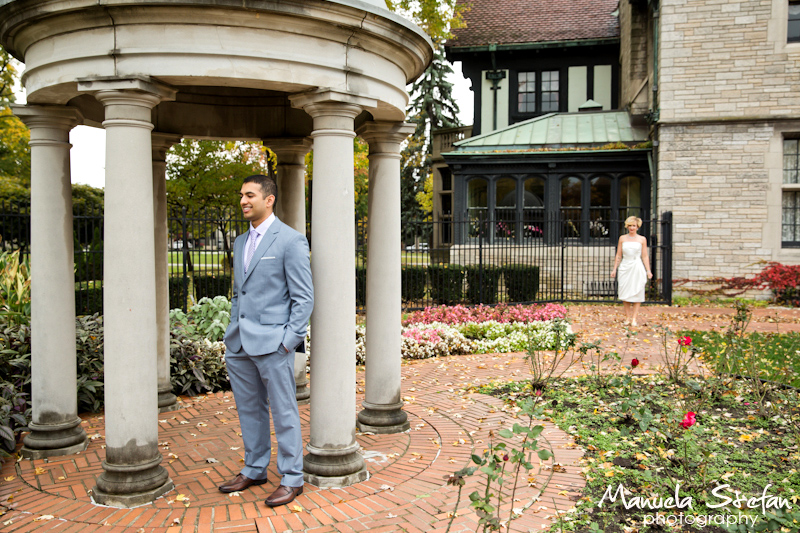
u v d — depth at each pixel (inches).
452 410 207.8
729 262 533.3
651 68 616.4
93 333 238.1
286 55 131.6
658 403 202.1
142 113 130.5
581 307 495.8
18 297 246.8
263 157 634.2
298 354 222.2
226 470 152.5
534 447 110.3
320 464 142.8
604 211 615.5
